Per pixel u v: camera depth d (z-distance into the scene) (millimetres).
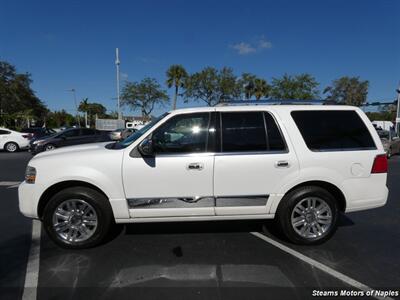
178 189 3973
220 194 4008
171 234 4668
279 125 4117
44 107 54500
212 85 31844
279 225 4215
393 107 59625
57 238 4062
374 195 4215
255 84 35938
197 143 4031
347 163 4121
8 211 5891
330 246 4227
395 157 15398
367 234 4688
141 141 4000
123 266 3686
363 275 3463
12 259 3873
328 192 4176
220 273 3510
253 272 3529
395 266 3670
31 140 17656
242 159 3990
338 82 49062
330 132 4184
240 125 4102
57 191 4148
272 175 4027
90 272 3547
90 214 4082
